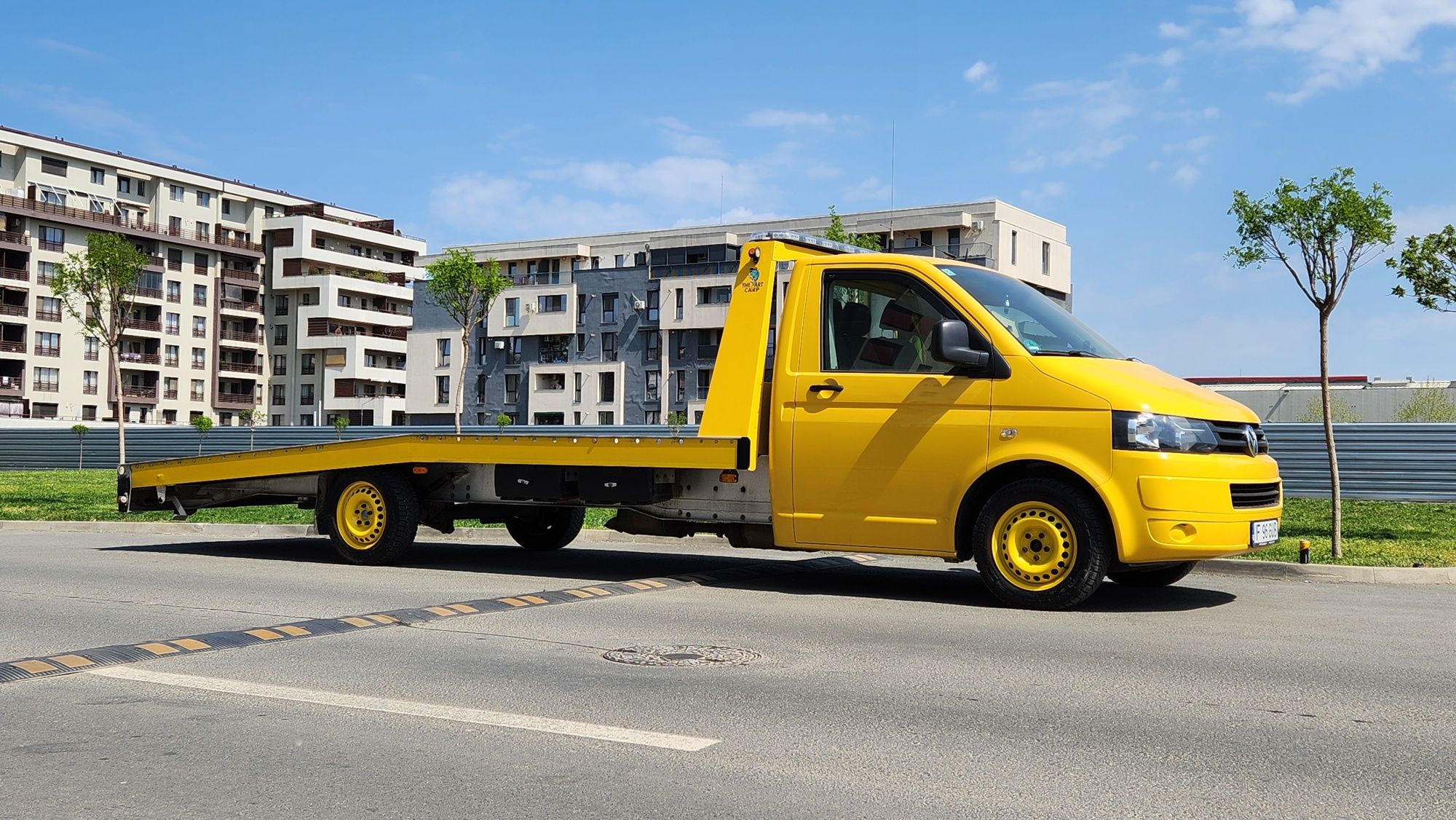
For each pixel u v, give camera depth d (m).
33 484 27.11
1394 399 50.31
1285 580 10.65
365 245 103.38
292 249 98.06
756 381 9.27
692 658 6.32
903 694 5.49
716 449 9.16
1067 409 8.02
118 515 17.06
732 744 4.62
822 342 8.95
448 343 87.19
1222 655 6.50
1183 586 9.75
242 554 11.97
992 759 4.44
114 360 26.50
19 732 4.78
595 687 5.59
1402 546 12.50
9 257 83.19
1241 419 8.31
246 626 7.28
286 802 3.92
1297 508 18.25
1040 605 8.13
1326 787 4.12
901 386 8.57
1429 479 19.58
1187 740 4.73
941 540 8.39
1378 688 5.70
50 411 85.19
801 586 9.48
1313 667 6.20
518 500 10.34
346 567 10.76
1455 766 4.38
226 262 96.81
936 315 8.56
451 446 10.35
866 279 8.87
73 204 86.94
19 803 3.90
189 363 94.00
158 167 92.56
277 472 11.21
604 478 9.83
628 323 80.50
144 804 3.89
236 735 4.74
